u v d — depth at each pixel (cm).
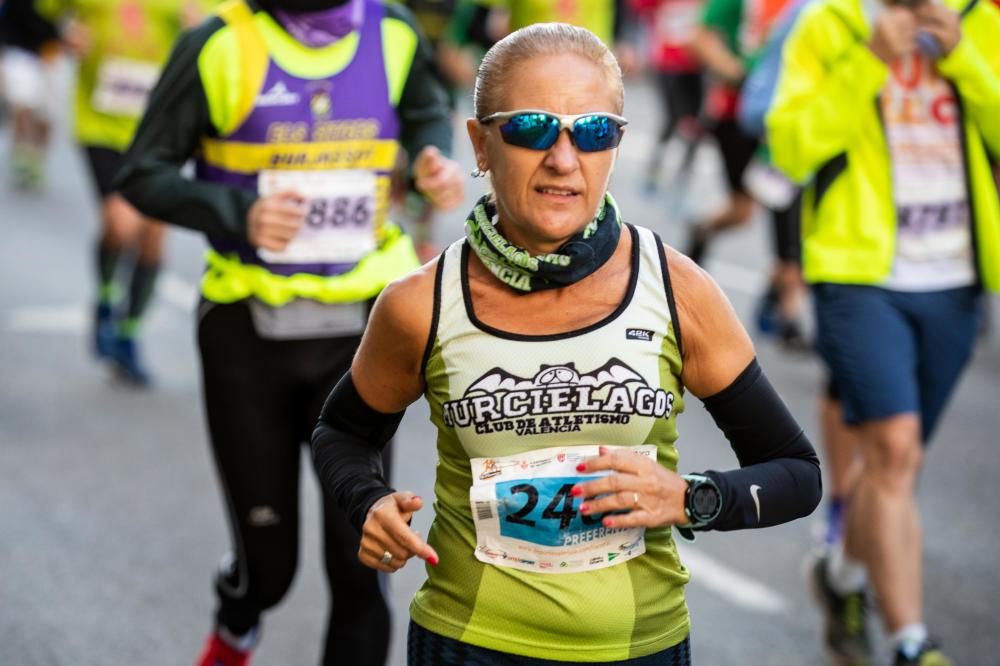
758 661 623
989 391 1047
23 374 1045
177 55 508
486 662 349
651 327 336
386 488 355
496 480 340
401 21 527
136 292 1020
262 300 503
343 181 516
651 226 1580
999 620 668
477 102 334
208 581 700
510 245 331
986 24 568
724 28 1142
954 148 568
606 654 347
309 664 617
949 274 574
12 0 1661
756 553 749
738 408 346
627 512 340
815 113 570
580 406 334
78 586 691
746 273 1384
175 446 898
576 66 324
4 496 808
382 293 349
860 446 580
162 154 508
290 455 510
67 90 2350
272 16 505
